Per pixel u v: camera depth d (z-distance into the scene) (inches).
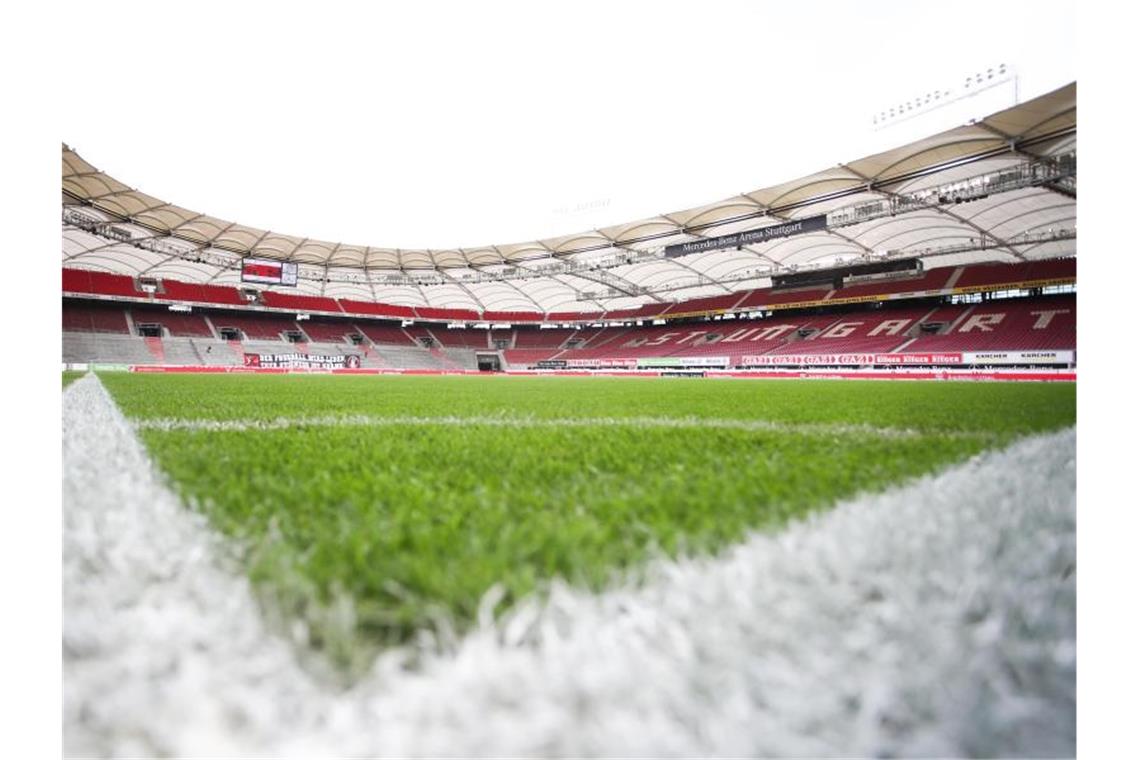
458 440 102.5
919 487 64.7
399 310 1210.6
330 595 38.3
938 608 40.3
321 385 388.5
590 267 1030.4
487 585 38.1
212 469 73.3
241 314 1059.3
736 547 45.9
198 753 32.3
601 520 51.9
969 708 34.2
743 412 168.9
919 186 631.8
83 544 50.6
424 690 32.7
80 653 38.6
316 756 31.9
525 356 1216.2
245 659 35.3
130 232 836.6
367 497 59.3
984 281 767.7
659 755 31.0
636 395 289.4
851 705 34.2
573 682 33.2
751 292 1037.2
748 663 34.9
